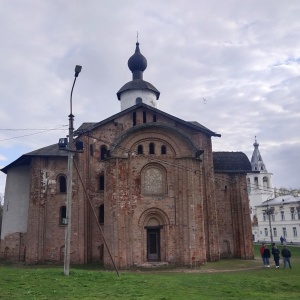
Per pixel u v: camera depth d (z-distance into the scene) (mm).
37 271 20234
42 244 31844
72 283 16797
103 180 32375
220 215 35719
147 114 32219
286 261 29219
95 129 32625
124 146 28859
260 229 82000
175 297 14609
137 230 27875
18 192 36375
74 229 31234
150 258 28266
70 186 20609
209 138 34000
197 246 27828
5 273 19156
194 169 29062
